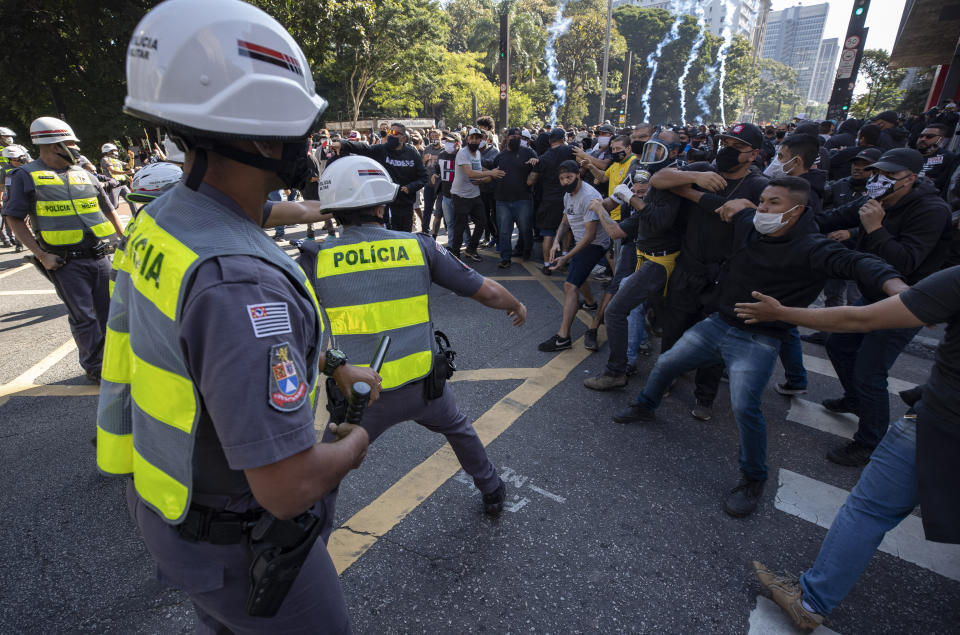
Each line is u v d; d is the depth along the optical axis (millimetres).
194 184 906
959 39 15438
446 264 2055
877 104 53062
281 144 913
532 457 3006
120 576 2188
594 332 4469
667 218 3186
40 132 3373
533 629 1939
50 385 3945
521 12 55438
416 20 28703
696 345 2793
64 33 16859
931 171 6336
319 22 20969
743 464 2564
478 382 3941
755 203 2949
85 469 2914
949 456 1605
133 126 18047
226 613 1077
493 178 6738
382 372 1880
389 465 2910
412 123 28641
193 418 889
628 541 2375
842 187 4578
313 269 1939
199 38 794
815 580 1877
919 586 2154
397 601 2053
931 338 4770
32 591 2109
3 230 8500
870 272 2039
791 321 1977
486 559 2262
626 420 3340
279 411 833
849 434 3295
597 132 8422
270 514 988
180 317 832
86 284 3725
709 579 2168
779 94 125938
